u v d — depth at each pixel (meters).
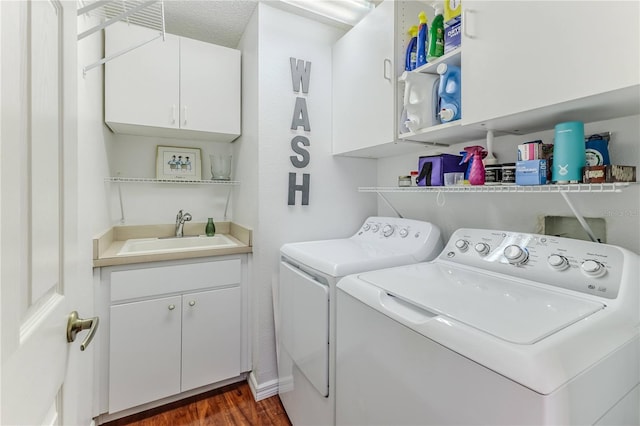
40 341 0.51
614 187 0.79
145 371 1.56
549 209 1.15
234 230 2.19
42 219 0.52
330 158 1.91
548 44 0.80
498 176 1.09
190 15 1.82
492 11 0.94
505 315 0.71
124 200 2.05
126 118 1.71
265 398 1.72
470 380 0.61
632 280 0.78
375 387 0.88
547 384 0.50
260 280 1.72
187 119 1.88
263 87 1.70
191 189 2.25
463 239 1.24
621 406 0.65
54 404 0.60
